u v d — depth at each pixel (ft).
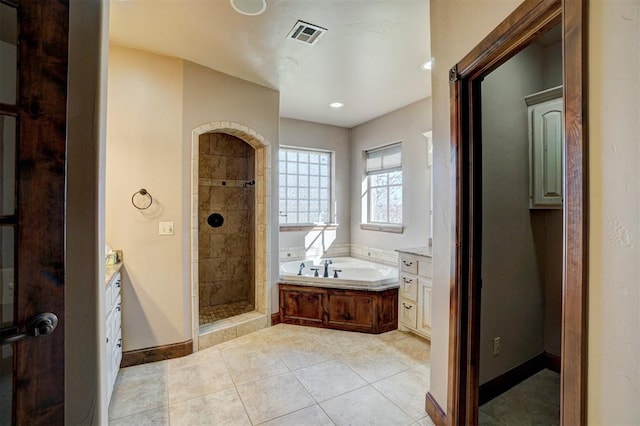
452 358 5.63
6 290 3.07
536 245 8.05
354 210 16.52
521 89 7.64
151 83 8.80
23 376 3.08
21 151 3.04
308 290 11.48
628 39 2.60
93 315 3.79
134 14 6.98
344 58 9.07
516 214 7.59
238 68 9.75
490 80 7.04
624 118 2.63
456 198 5.53
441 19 6.07
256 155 11.79
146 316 8.73
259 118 10.98
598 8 2.83
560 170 7.27
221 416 6.40
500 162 7.24
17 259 3.03
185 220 9.27
